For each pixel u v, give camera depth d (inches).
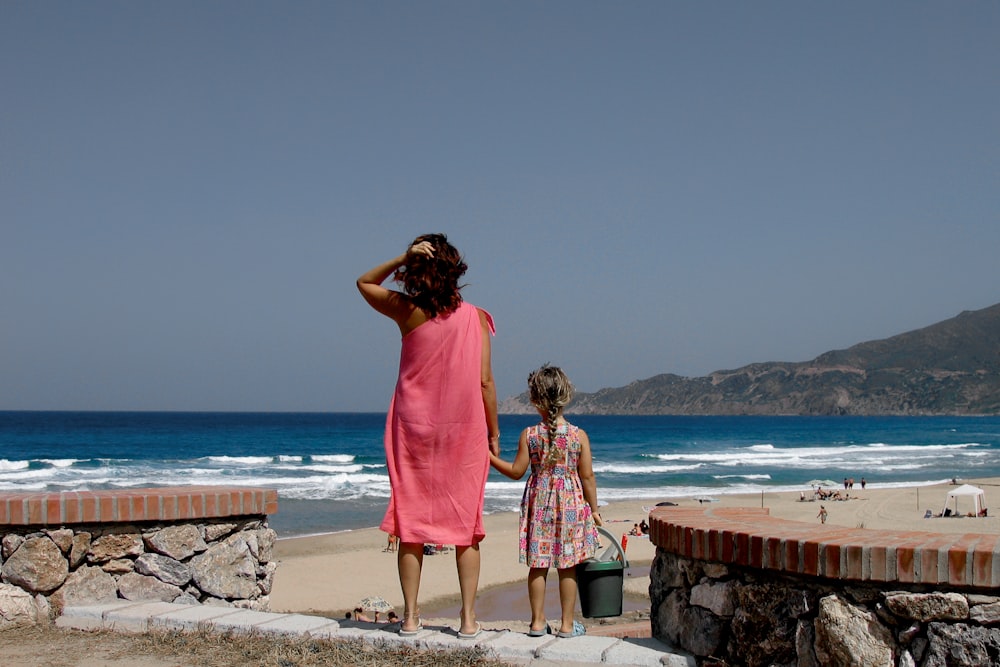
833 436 5511.8
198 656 175.2
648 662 167.8
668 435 5477.4
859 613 144.3
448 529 178.4
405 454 180.9
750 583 160.6
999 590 135.8
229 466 2534.5
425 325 179.6
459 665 165.3
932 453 3663.9
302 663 167.9
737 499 1811.0
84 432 4488.2
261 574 235.8
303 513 1475.1
